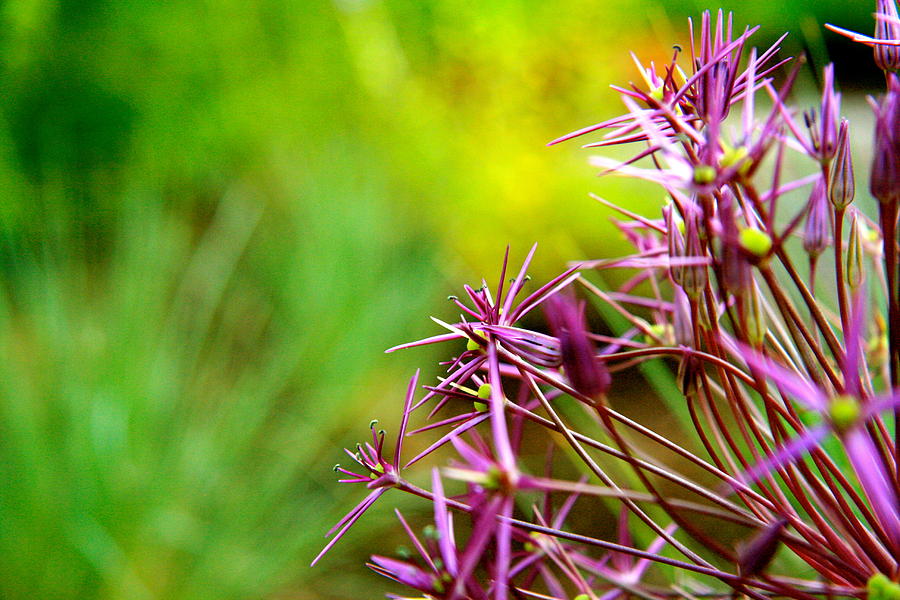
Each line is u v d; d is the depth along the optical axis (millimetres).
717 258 318
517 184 1085
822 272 577
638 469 328
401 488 334
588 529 679
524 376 330
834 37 2119
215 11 1336
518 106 1118
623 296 387
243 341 1028
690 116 337
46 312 729
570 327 313
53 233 1065
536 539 361
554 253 1086
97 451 645
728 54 325
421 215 1101
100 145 1297
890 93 310
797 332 325
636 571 376
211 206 1378
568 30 1112
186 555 686
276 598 706
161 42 1320
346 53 1309
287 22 1348
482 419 330
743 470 338
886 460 326
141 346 717
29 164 1241
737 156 311
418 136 1164
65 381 681
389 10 1258
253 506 717
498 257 1096
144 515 659
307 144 1218
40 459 646
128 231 856
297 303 999
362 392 954
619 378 906
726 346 351
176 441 712
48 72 1288
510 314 335
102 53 1306
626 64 1052
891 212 313
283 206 1211
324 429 871
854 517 331
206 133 1309
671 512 327
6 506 638
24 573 640
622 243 1035
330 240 1015
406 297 992
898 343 320
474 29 1131
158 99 1310
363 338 931
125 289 756
